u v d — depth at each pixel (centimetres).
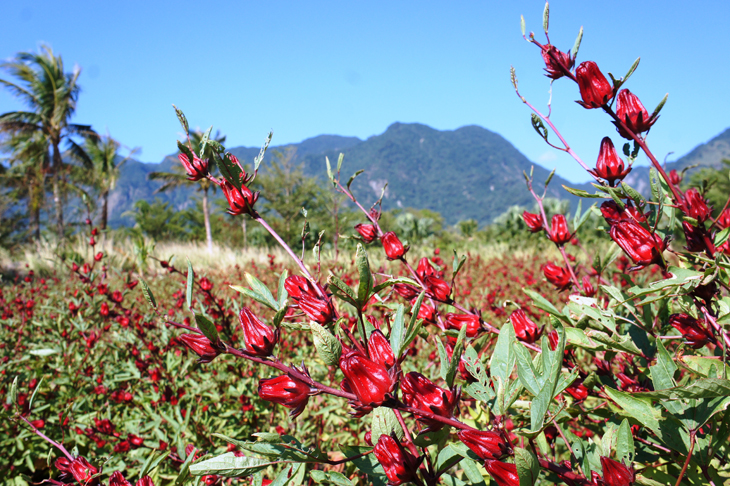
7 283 1058
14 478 257
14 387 159
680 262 147
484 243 2117
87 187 3177
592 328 135
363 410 91
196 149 118
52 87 2844
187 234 5297
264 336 96
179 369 329
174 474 223
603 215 152
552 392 86
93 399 325
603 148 123
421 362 299
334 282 98
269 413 295
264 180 3269
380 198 160
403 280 100
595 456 118
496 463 86
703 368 128
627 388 147
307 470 138
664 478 127
